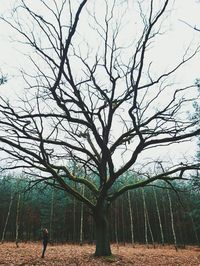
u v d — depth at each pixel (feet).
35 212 161.99
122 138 54.54
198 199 130.00
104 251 56.65
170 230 151.74
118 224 155.74
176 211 142.82
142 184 57.00
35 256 61.93
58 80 30.66
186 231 148.25
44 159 44.47
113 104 50.72
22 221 155.02
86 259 53.83
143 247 117.19
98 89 45.06
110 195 62.08
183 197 138.62
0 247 93.97
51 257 59.82
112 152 54.44
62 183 52.90
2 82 36.24
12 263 48.37
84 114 45.27
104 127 51.39
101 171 58.70
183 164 52.47
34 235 160.56
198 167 51.01
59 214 155.02
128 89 45.27
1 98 39.78
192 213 122.11
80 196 56.65
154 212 158.92
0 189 147.95
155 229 156.66
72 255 63.21
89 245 122.93
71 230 157.69
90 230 144.25
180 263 55.21
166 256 70.64
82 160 57.52
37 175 53.11
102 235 57.47
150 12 28.07
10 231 157.07
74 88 40.70
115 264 49.21
